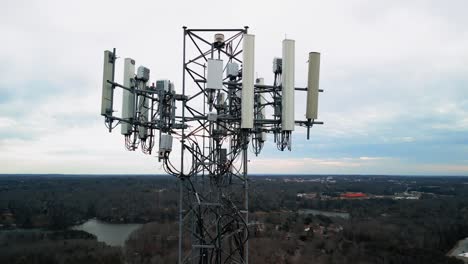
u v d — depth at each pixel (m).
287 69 9.62
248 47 9.21
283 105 9.58
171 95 9.96
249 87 9.19
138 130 10.73
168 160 9.70
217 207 10.34
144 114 10.77
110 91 9.62
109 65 9.62
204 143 10.42
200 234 10.05
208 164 10.14
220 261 10.02
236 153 10.35
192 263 10.16
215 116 9.69
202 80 10.28
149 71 10.41
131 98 10.25
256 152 11.59
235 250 10.20
